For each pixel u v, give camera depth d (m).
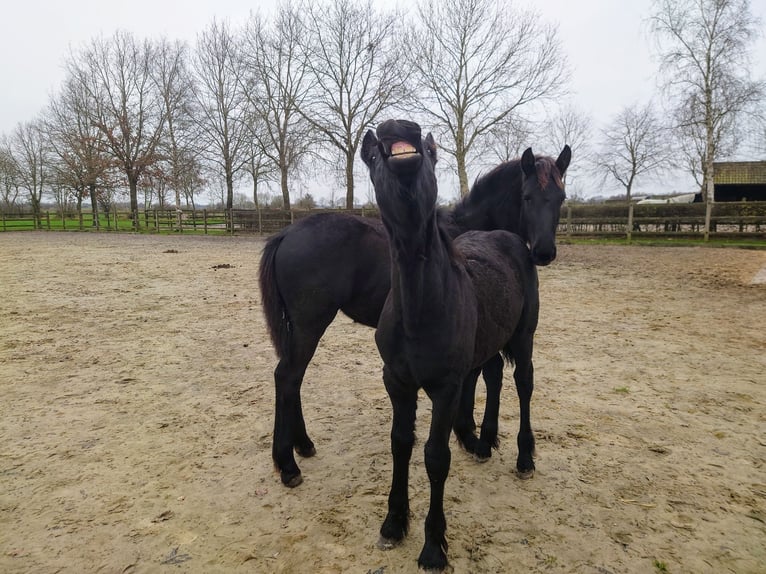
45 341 5.88
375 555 2.31
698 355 5.29
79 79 33.84
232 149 31.78
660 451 3.25
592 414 3.84
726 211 17.53
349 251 3.04
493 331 2.55
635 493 2.78
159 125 32.72
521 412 3.02
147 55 32.03
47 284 9.85
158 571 2.20
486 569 2.21
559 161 3.32
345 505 2.72
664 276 10.84
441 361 2.06
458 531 2.47
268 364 5.14
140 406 4.05
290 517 2.61
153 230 29.03
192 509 2.67
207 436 3.54
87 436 3.52
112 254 15.83
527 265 3.10
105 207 40.66
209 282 10.20
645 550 2.32
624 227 19.78
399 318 2.09
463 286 2.21
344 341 6.17
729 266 12.02
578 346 5.68
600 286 9.72
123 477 2.99
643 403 4.04
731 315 7.13
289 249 2.98
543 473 3.01
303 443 3.24
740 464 3.07
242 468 3.11
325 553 2.33
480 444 3.17
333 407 4.11
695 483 2.87
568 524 2.52
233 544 2.39
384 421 3.84
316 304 2.98
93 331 6.37
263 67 26.25
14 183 47.16
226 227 26.80
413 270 1.93
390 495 2.38
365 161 1.97
